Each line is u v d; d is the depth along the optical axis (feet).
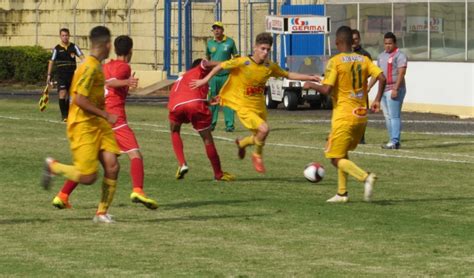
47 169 79.71
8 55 325.21
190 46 302.66
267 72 105.29
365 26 239.91
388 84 142.10
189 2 299.99
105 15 319.27
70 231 77.25
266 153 134.21
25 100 246.27
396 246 71.82
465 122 197.57
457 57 219.82
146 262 65.82
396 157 131.85
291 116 206.18
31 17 334.65
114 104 88.79
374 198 96.12
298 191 100.78
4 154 129.29
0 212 86.02
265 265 65.00
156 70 307.99
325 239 74.33
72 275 62.03
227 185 104.78
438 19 223.30
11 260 66.44
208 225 80.12
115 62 90.74
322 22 243.19
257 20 303.68
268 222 81.66
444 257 68.03
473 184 106.93
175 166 119.55
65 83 181.37
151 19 310.24
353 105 91.86
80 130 78.89
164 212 86.74
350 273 62.75
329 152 92.79
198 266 64.64
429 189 102.89
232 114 165.07
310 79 105.29
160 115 201.26
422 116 214.48
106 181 80.48
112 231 77.30
